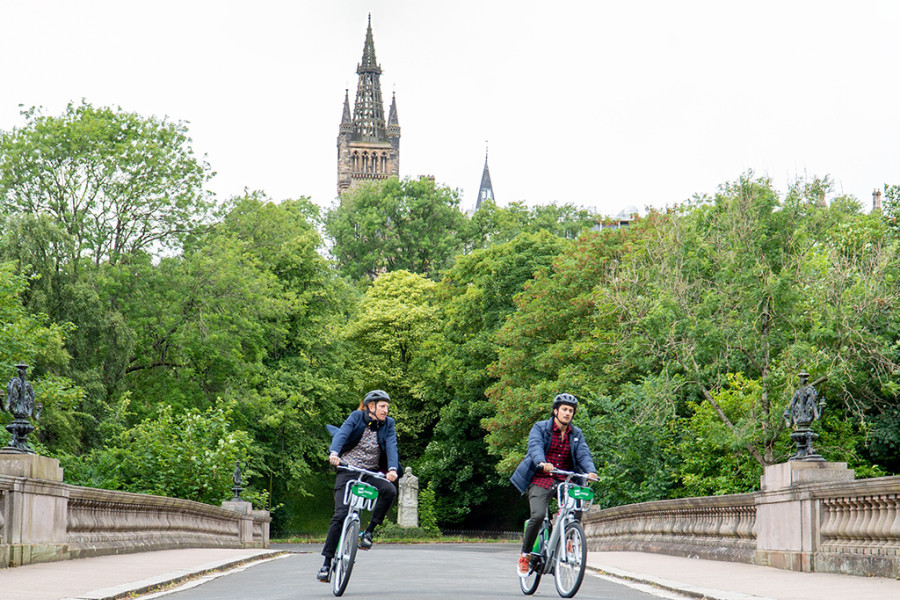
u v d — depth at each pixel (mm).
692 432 50219
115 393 62125
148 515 34844
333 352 95250
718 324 49062
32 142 69312
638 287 52531
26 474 24047
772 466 26094
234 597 17703
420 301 110188
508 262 88750
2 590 17938
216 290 75688
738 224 50250
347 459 17734
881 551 21500
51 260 58781
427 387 99250
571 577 16844
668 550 33688
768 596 17719
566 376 68375
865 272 49188
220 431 53156
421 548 62938
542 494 17672
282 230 91312
